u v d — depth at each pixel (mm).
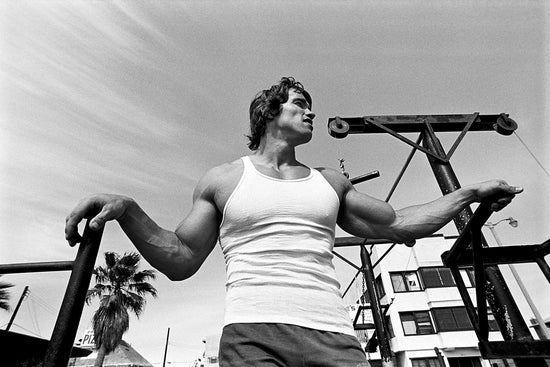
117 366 24031
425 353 13953
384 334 5121
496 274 1638
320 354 766
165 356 30359
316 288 878
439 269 15805
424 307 15094
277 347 759
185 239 997
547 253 1275
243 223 971
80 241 777
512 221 10898
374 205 1196
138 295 16562
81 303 685
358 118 2715
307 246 937
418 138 2805
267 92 1431
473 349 13664
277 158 1272
